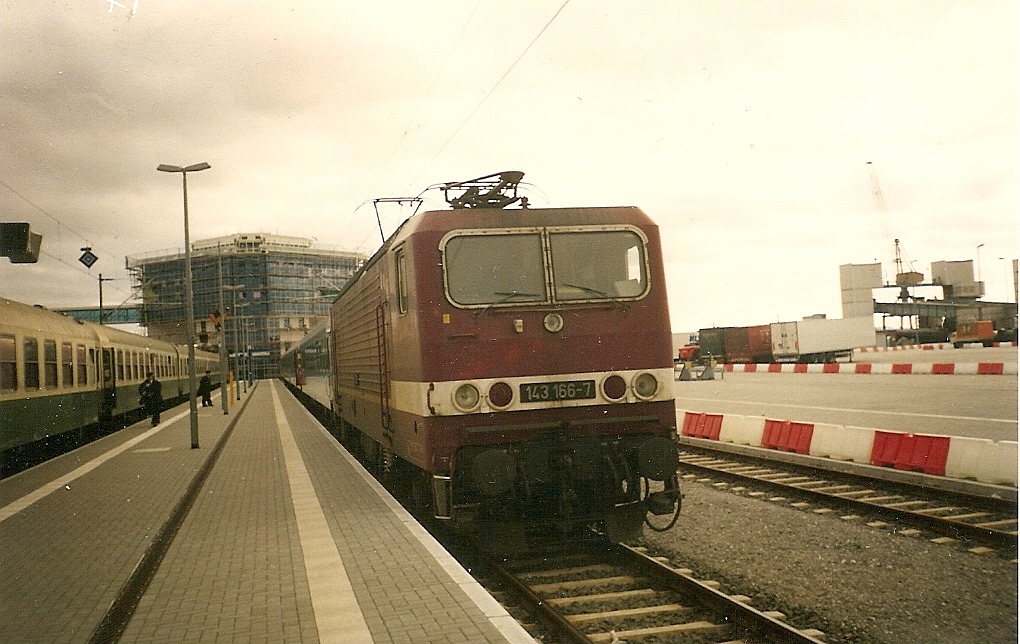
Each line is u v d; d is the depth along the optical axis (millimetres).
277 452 18391
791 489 11406
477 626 5453
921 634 5922
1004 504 9711
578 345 8391
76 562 7898
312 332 28281
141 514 10578
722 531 9422
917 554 7992
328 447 18984
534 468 8117
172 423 29312
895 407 21938
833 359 55969
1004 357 46000
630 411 8438
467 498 8234
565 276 8562
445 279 8312
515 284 8453
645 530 9688
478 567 8367
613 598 6906
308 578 6895
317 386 25672
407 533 8625
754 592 7109
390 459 11250
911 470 12359
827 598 6816
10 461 17609
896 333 75250
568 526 8086
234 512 10562
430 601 6066
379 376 11266
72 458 18359
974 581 7070
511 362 8250
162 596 6570
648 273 8695
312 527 9188
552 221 8664
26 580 7230
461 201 10180
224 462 16828
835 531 9086
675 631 6078
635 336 8523
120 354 27844
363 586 6566
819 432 14578
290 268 104438
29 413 17375
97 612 6195
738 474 12875
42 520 10383
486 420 8156
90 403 22859
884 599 6719
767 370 47594
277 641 5320
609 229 8742
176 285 94375
